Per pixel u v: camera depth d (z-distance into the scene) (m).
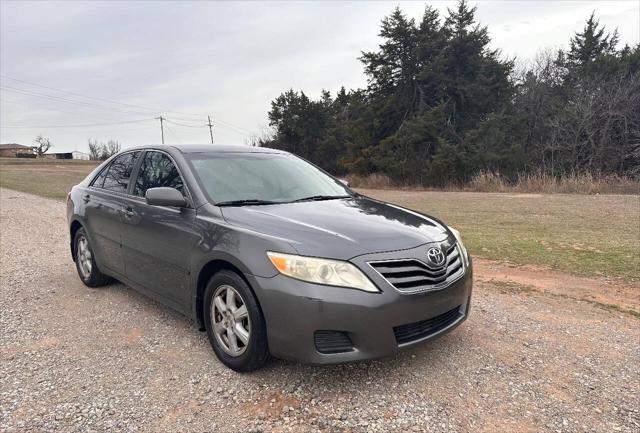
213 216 3.45
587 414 2.75
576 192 19.64
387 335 2.84
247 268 3.00
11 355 3.54
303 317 2.79
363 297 2.78
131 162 4.73
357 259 2.85
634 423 2.65
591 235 8.90
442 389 3.03
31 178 30.59
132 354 3.55
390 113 35.09
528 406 2.83
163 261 3.84
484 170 28.22
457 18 32.62
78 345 3.72
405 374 3.23
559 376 3.22
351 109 41.03
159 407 2.82
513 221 11.23
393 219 3.54
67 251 7.43
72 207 5.47
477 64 32.12
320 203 3.88
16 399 2.91
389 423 2.66
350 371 3.27
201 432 2.58
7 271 6.10
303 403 2.86
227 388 3.03
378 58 34.75
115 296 4.98
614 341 3.83
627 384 3.11
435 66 31.70
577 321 4.29
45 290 5.22
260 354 3.08
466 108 32.75
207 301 3.41
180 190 3.85
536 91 33.34
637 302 4.84
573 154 28.12
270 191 4.03
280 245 2.93
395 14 33.78
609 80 30.41
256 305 3.02
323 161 49.06
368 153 34.41
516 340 3.83
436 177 29.86
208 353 3.56
